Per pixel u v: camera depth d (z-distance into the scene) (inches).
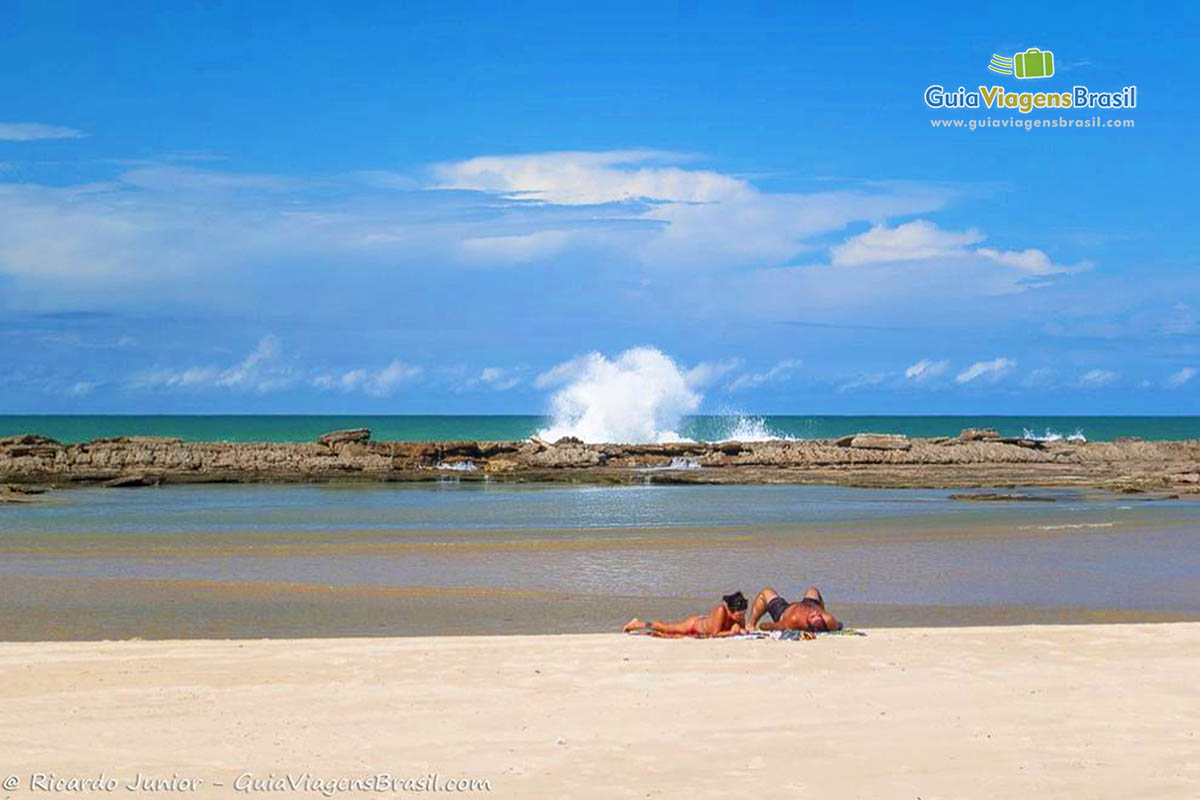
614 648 442.9
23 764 287.3
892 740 306.7
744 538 1032.8
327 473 2009.1
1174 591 720.3
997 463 2390.5
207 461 2081.7
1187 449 2588.6
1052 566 843.4
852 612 634.8
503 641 462.9
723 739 307.3
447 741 306.5
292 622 596.7
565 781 272.4
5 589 715.4
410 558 880.9
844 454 2351.1
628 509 1393.9
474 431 5743.1
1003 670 397.7
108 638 548.1
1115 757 291.6
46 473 1902.1
